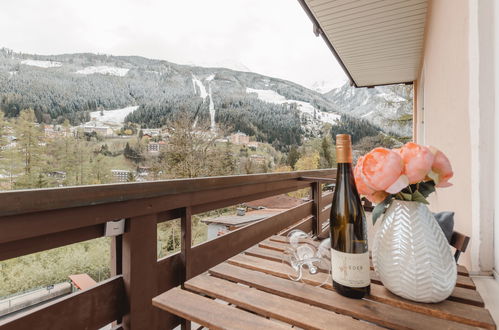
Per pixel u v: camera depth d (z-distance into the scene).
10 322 0.74
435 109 1.96
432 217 0.58
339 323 0.50
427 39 2.60
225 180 1.54
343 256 0.60
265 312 0.55
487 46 0.78
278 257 0.85
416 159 0.53
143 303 1.09
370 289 0.61
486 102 0.78
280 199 13.35
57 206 0.77
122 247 1.05
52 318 0.83
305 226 2.63
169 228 8.16
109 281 1.00
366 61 3.79
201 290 0.65
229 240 1.66
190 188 1.30
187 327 1.27
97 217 0.91
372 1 2.37
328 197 3.31
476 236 0.78
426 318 0.51
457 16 1.10
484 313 0.51
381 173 0.54
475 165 0.79
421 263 0.54
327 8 2.47
